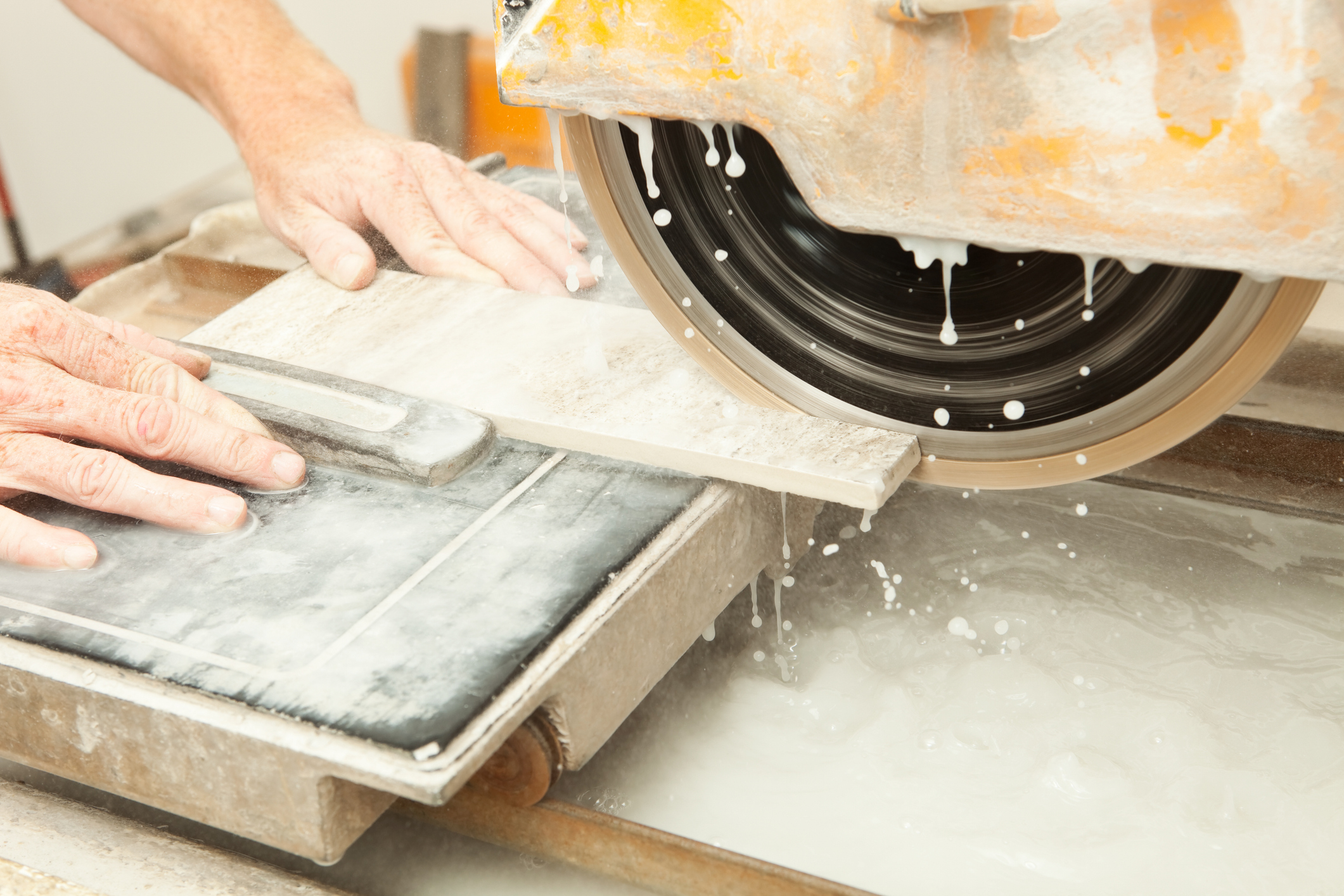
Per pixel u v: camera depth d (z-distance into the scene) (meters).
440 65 2.61
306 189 1.80
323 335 1.46
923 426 1.21
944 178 0.95
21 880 1.04
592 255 1.71
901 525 1.52
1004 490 1.58
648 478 1.20
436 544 1.12
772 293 1.23
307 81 2.11
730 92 1.00
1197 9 0.81
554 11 1.03
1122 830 1.07
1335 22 0.78
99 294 2.05
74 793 1.22
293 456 1.21
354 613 1.03
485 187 1.81
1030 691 1.23
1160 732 1.16
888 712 1.22
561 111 1.10
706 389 1.29
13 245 2.62
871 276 1.20
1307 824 1.05
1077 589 1.38
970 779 1.14
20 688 1.02
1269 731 1.16
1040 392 1.15
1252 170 0.84
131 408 1.18
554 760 1.02
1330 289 1.72
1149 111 0.85
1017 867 1.04
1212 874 1.02
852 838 1.08
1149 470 1.57
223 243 2.21
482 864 1.12
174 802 1.01
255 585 1.07
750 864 0.99
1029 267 1.12
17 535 1.12
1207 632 1.30
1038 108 0.89
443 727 0.90
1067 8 0.85
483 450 1.24
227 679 0.96
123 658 0.99
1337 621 1.30
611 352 1.38
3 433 1.20
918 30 0.90
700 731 1.22
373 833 1.16
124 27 2.28
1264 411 1.54
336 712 0.92
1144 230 0.90
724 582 1.22
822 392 1.24
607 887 1.07
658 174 1.20
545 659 0.97
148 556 1.13
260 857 1.14
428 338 1.44
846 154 0.98
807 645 1.33
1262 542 1.44
